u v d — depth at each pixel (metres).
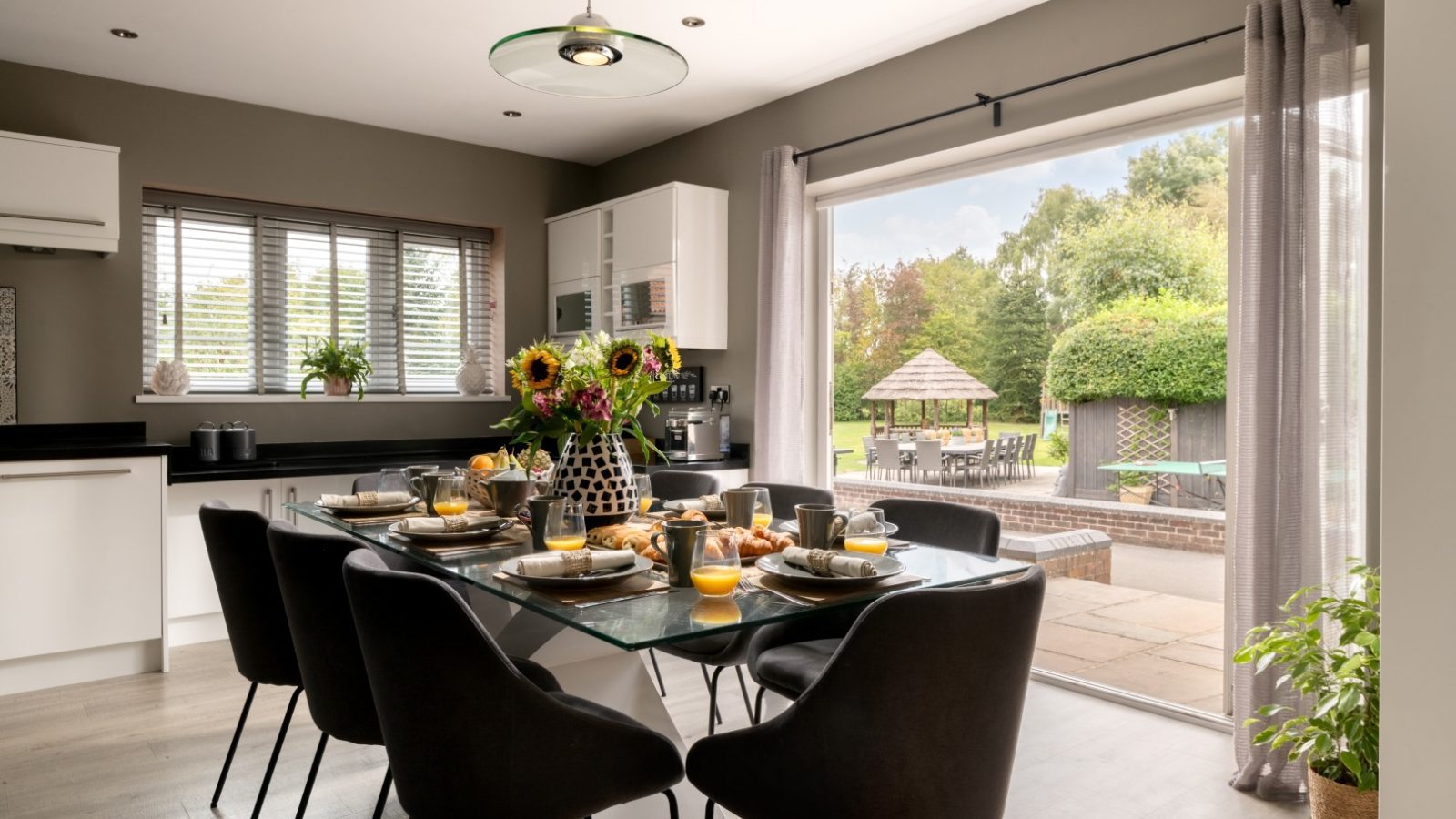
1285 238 2.56
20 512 3.37
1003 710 1.52
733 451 4.64
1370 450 2.56
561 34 2.33
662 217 4.54
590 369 2.28
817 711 1.47
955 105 3.64
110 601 3.54
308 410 4.71
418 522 2.26
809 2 3.33
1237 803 2.50
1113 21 3.13
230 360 4.61
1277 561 2.58
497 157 5.24
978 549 2.37
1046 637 3.56
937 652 1.43
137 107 4.18
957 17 3.47
